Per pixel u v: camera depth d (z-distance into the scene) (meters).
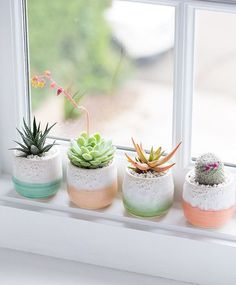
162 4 1.08
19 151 1.19
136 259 1.17
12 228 1.22
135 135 1.27
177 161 1.17
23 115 1.23
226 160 1.22
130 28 1.29
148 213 1.13
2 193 1.22
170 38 1.25
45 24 1.32
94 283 1.15
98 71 1.36
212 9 1.05
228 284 1.13
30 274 1.17
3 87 1.20
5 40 1.17
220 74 1.50
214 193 1.08
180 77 1.11
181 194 1.19
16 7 1.15
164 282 1.15
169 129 1.28
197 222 1.11
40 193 1.18
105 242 1.17
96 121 1.29
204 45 1.50
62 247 1.20
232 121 1.32
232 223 1.14
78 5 1.36
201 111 1.33
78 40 1.36
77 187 1.15
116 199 1.21
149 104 1.33
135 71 1.33
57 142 1.25
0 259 1.20
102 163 1.14
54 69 1.33
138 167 1.12
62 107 1.28
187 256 1.13
